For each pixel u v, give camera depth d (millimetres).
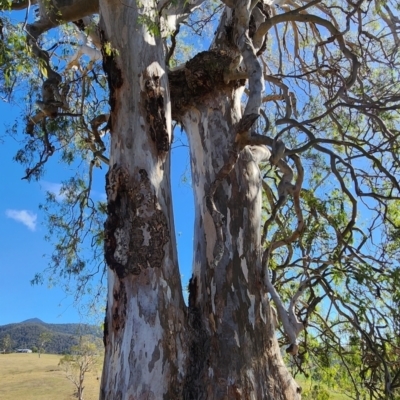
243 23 6805
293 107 10289
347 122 10797
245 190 7383
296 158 6809
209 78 7738
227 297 6820
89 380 38938
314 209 9711
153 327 5922
